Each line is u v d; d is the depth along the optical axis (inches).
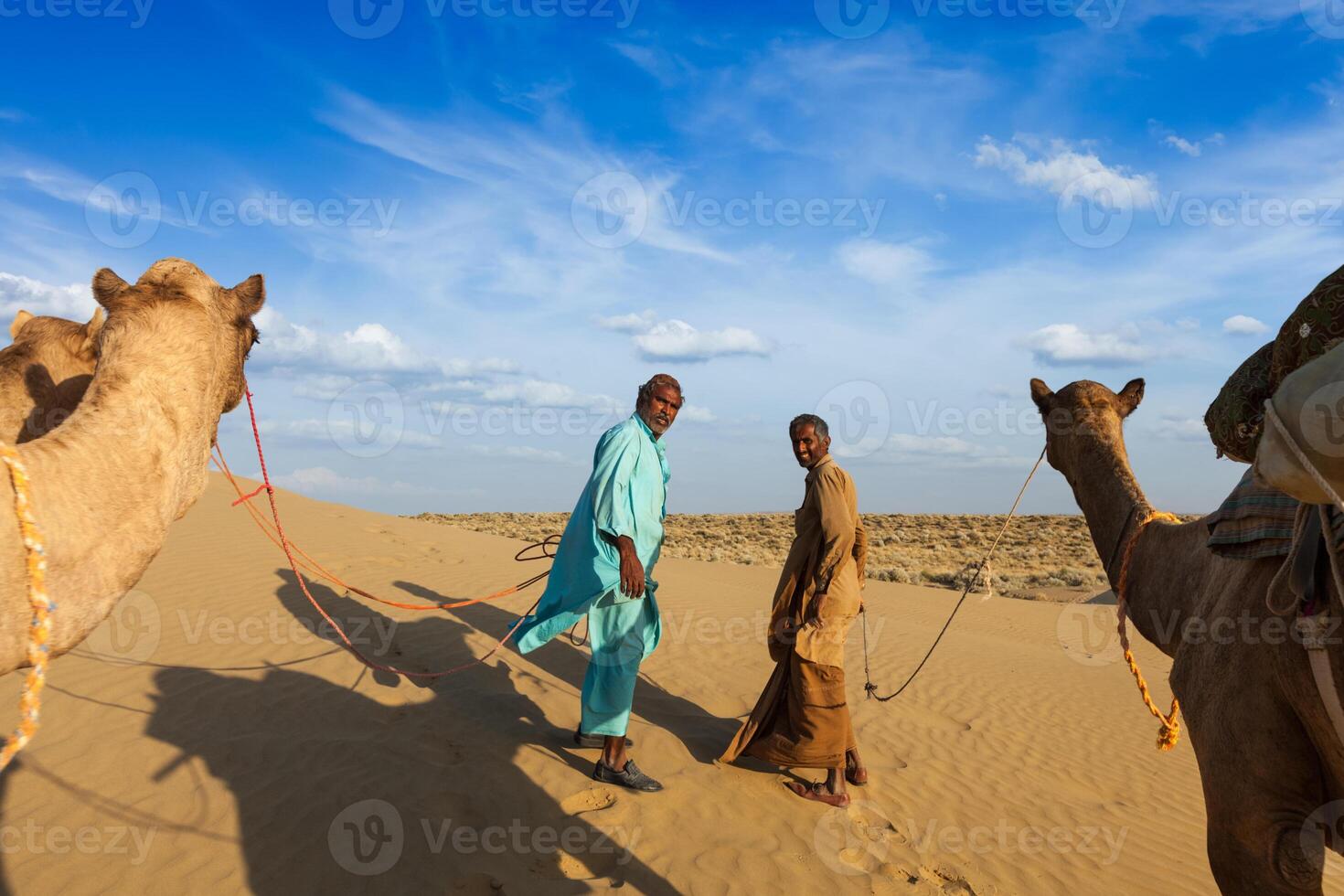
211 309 128.3
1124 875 223.5
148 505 110.5
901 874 204.1
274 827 194.5
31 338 136.8
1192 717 124.0
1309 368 85.8
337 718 259.1
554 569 232.7
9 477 98.1
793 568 239.3
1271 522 111.1
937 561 1496.1
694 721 295.6
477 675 312.7
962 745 324.8
